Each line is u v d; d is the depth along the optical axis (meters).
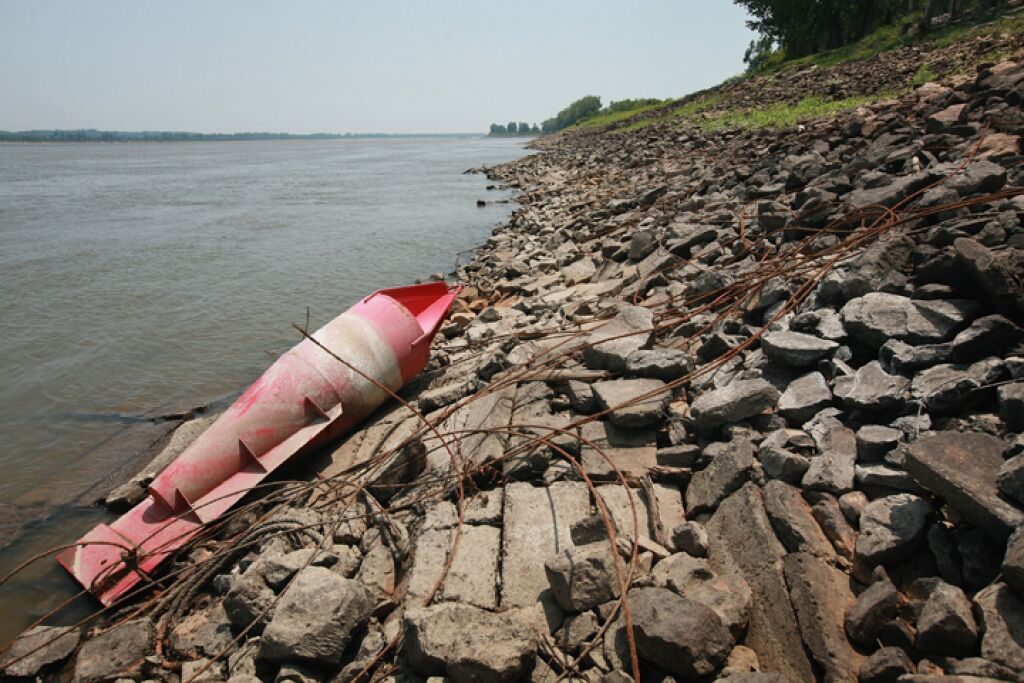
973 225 5.70
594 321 7.67
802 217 8.17
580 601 3.39
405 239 18.78
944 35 23.78
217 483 5.34
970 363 4.17
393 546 4.48
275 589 4.12
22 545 5.38
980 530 3.13
